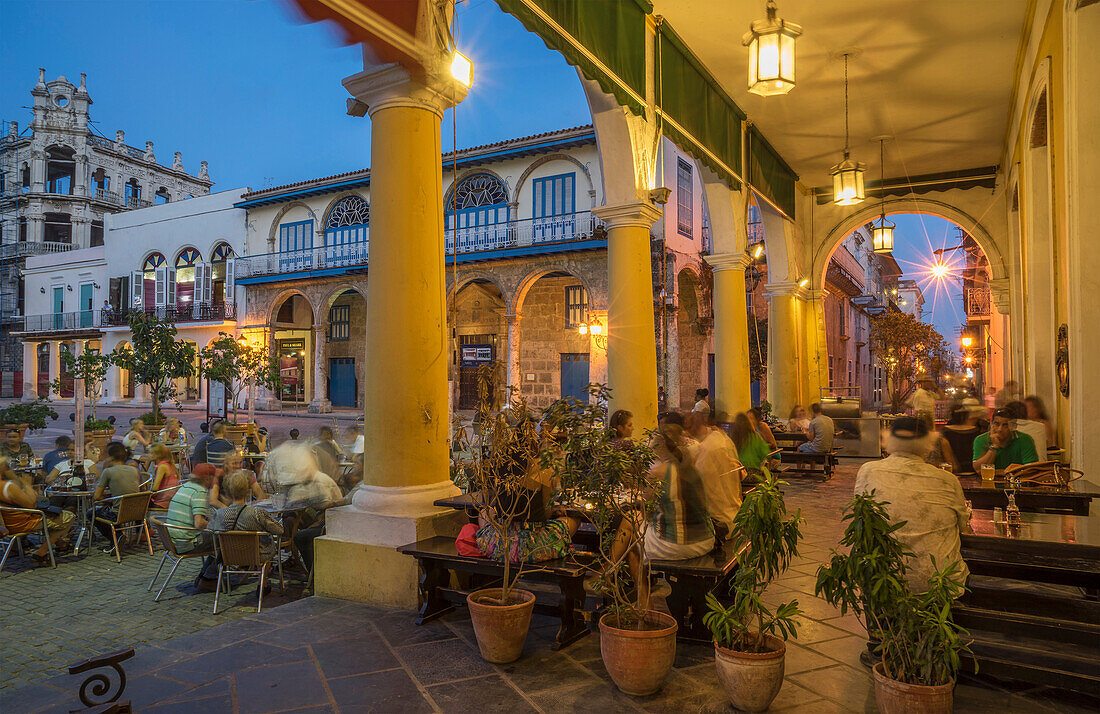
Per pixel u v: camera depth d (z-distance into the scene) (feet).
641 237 23.48
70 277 116.37
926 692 9.60
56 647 14.65
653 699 11.09
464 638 13.60
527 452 13.05
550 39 17.98
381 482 16.12
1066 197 19.92
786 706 10.85
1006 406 23.12
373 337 16.19
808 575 18.02
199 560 22.66
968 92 32.17
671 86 25.77
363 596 15.78
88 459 30.86
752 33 18.31
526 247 67.41
